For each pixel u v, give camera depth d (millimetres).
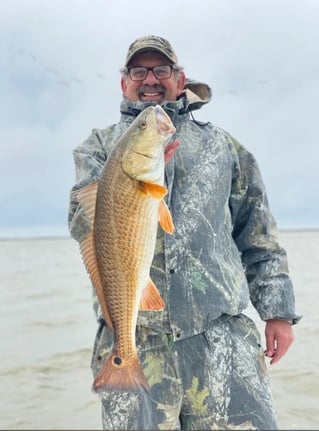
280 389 2084
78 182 1107
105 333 1127
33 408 1969
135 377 969
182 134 1217
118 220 975
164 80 1240
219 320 1157
